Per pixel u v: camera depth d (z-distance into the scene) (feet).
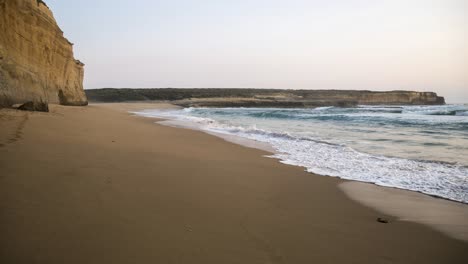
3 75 42.11
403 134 43.98
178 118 77.15
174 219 10.68
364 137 41.11
